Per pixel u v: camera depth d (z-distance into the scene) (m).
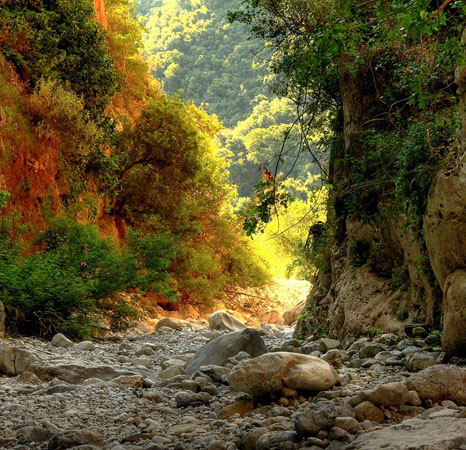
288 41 12.21
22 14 18.69
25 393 8.25
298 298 33.69
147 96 32.22
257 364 6.33
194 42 129.00
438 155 8.23
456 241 7.45
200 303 27.12
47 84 18.55
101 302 16.77
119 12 32.81
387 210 10.38
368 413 5.11
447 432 4.12
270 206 8.39
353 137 11.77
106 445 5.30
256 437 4.91
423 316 9.38
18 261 15.56
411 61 9.28
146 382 8.55
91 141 20.36
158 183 25.50
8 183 17.00
